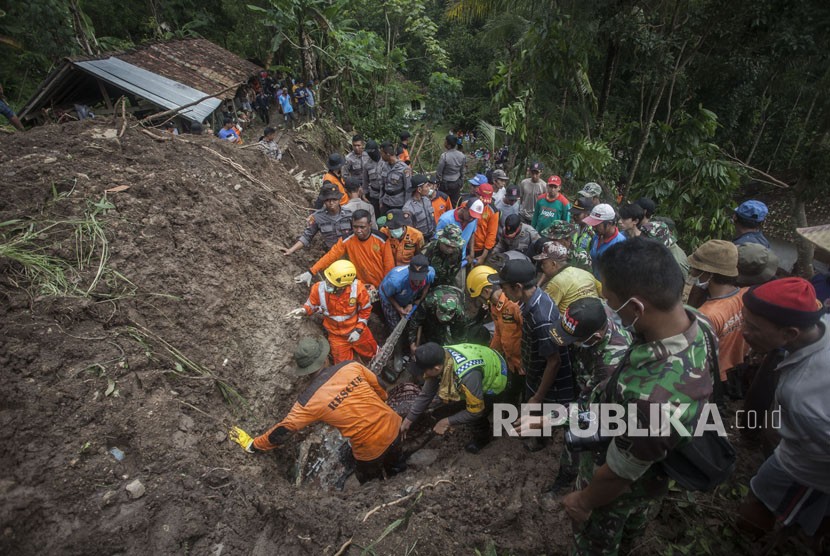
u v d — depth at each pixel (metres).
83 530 2.38
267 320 4.40
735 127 15.15
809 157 8.48
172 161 5.16
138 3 22.36
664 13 9.98
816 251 3.15
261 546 2.56
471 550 2.64
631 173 10.55
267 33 21.88
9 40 12.97
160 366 3.27
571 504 1.97
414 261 4.29
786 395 2.07
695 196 9.63
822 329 2.02
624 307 1.61
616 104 12.22
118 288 3.58
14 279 3.27
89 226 3.82
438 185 8.45
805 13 8.01
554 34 8.88
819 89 8.91
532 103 9.85
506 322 3.74
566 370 3.16
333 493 3.29
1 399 2.66
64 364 2.93
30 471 2.46
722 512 2.80
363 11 21.48
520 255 4.09
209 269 4.26
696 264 3.21
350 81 14.71
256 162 6.35
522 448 3.60
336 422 3.26
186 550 2.46
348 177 8.45
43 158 4.39
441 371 3.37
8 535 2.25
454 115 25.88
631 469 1.61
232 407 3.49
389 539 2.60
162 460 2.75
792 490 2.25
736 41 9.43
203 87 13.96
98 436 2.71
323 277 5.51
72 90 11.95
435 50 21.88
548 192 6.84
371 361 4.62
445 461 3.79
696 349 1.58
